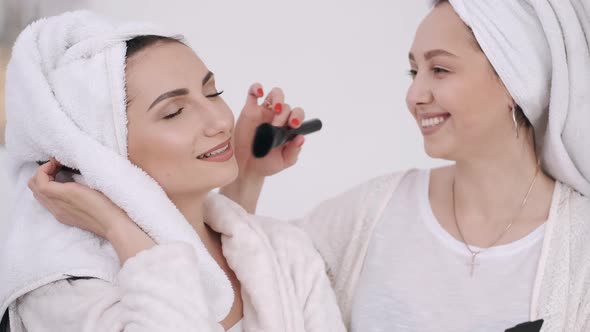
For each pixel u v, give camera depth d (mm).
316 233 1632
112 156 1195
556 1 1324
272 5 2453
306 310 1371
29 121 1201
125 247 1157
